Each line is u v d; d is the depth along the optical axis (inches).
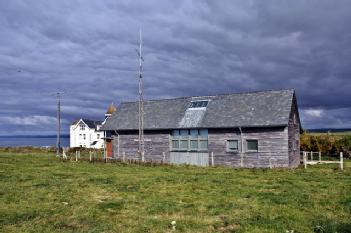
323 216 520.1
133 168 1304.1
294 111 1504.7
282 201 629.3
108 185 846.5
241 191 745.6
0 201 660.7
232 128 1444.4
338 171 1123.3
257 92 1565.0
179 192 741.3
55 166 1391.5
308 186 810.2
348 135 1857.8
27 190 781.9
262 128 1382.9
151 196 697.0
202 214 547.5
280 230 450.6
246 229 457.1
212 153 1486.2
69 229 468.4
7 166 1385.3
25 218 530.9
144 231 458.6
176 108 1722.4
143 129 1670.8
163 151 1635.1
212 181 906.7
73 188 806.5
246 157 1411.2
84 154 2303.2
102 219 521.3
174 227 470.3
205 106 1621.6
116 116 1895.9
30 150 2677.2
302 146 1852.9
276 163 1348.4
